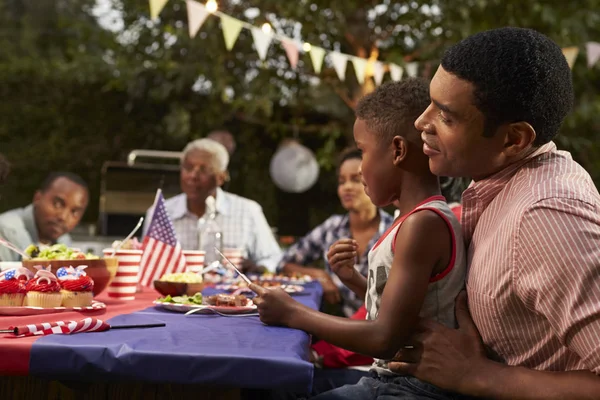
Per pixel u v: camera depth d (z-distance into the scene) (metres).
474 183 1.44
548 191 1.22
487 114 1.26
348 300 3.48
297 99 7.80
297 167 7.55
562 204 1.19
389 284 1.36
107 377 1.20
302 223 8.56
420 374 1.35
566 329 1.15
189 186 4.10
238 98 7.62
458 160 1.32
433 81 1.32
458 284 1.40
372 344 1.34
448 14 6.80
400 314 1.34
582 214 1.17
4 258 3.43
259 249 4.28
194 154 4.11
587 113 7.12
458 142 1.30
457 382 1.29
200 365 1.18
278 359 1.16
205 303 1.87
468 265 1.39
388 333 1.34
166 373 1.19
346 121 7.76
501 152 1.30
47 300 1.68
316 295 2.41
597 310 1.11
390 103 1.54
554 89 1.26
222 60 7.41
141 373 1.19
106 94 8.39
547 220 1.18
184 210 4.16
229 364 1.17
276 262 4.26
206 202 4.14
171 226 2.61
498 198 1.36
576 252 1.14
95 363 1.21
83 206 4.04
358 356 2.43
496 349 1.32
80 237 4.85
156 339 1.32
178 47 7.94
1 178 2.97
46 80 8.31
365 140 1.57
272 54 7.51
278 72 7.59
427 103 1.53
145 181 4.90
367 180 1.57
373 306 1.50
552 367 1.26
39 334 1.34
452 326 1.39
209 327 1.51
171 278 2.19
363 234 3.60
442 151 1.34
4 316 1.61
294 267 3.60
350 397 1.42
